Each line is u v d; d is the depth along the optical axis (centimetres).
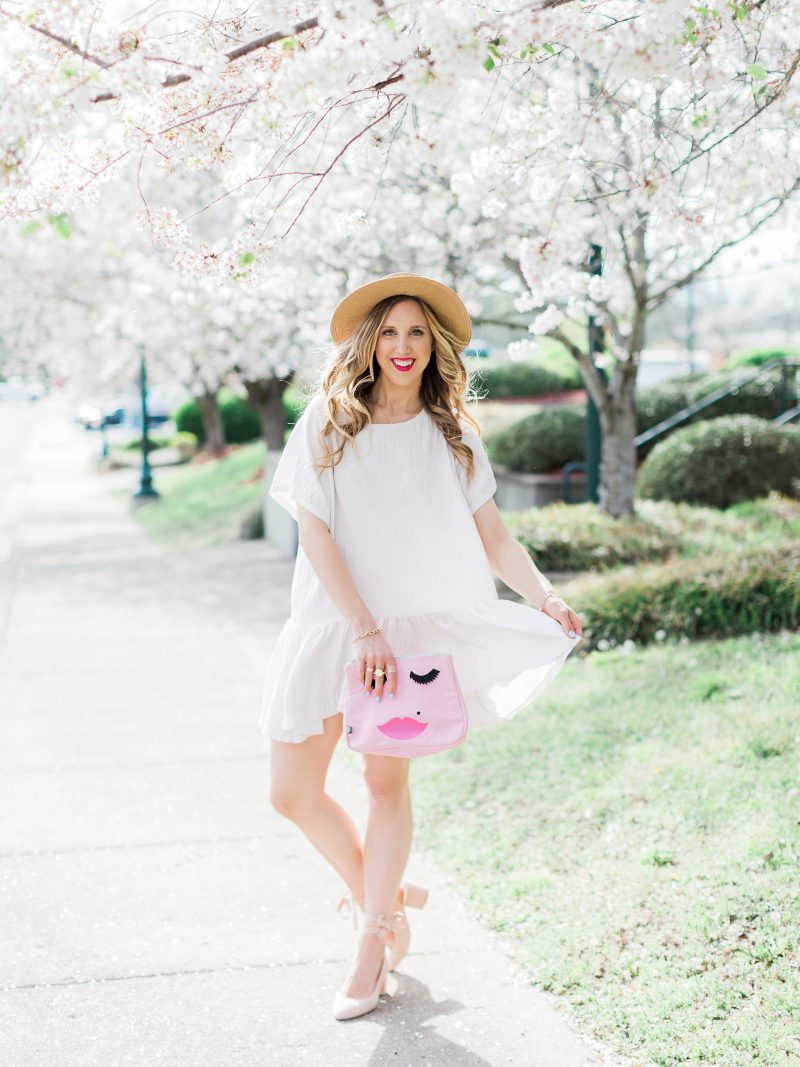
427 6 187
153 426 3541
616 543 744
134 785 436
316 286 689
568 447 1087
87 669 663
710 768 369
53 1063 236
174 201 990
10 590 1008
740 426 942
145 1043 244
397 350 250
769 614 555
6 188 211
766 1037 231
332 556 244
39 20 203
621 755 404
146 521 1648
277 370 1234
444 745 234
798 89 292
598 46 207
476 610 257
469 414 269
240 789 430
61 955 288
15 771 456
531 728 450
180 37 229
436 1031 248
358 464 251
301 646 251
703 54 237
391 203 616
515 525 809
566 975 268
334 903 323
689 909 284
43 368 2384
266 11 214
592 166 327
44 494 2177
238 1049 241
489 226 618
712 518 822
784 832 309
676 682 480
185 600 919
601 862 325
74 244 1294
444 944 294
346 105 243
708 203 308
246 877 343
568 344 747
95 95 206
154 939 298
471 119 442
